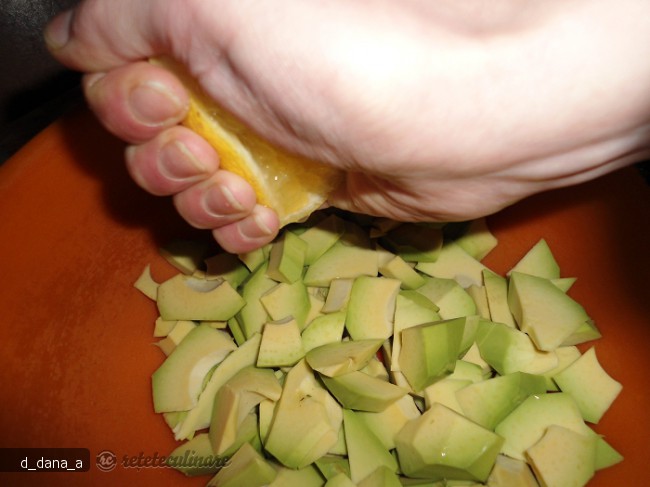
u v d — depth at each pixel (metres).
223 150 0.15
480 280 0.23
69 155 0.18
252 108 0.13
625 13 0.12
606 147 0.13
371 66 0.11
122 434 0.19
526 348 0.21
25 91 0.25
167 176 0.16
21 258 0.18
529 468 0.19
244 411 0.20
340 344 0.20
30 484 0.16
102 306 0.20
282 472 0.19
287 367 0.20
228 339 0.21
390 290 0.21
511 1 0.12
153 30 0.13
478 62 0.12
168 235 0.22
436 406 0.19
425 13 0.12
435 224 0.23
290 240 0.22
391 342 0.21
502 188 0.15
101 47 0.14
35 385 0.18
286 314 0.21
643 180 0.20
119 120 0.14
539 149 0.13
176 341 0.21
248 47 0.12
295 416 0.19
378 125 0.12
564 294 0.21
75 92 0.22
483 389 0.20
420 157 0.13
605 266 0.21
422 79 0.12
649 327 0.19
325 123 0.13
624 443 0.19
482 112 0.12
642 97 0.12
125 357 0.21
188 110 0.14
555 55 0.12
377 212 0.18
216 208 0.16
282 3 0.11
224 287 0.21
